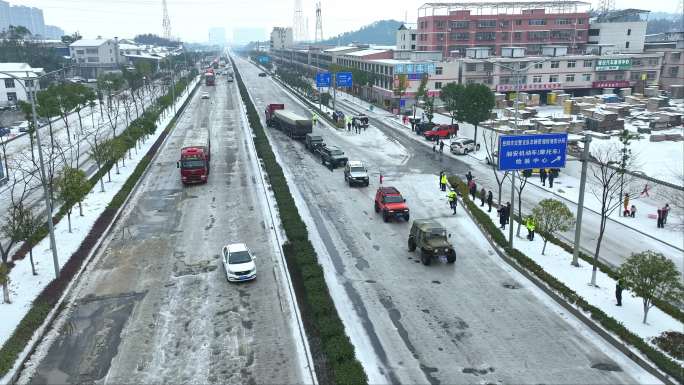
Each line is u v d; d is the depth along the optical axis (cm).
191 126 7269
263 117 7969
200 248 2820
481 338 1912
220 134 6562
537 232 2936
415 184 4219
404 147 5784
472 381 1655
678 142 5338
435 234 2639
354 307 2158
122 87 11212
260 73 16475
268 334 1948
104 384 1655
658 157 4697
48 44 16638
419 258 2702
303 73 15225
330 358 1730
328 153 4803
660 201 3534
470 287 2350
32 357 1808
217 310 2133
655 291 1898
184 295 2267
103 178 4356
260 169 4666
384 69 9294
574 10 11931
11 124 7231
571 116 6956
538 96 8550
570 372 1698
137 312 2117
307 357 1797
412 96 8662
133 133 5300
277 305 2177
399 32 12650
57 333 1964
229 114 8369
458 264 2625
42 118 6975
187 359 1788
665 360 1689
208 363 1766
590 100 7838
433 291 2309
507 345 1862
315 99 10125
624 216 3375
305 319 2045
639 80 9144
